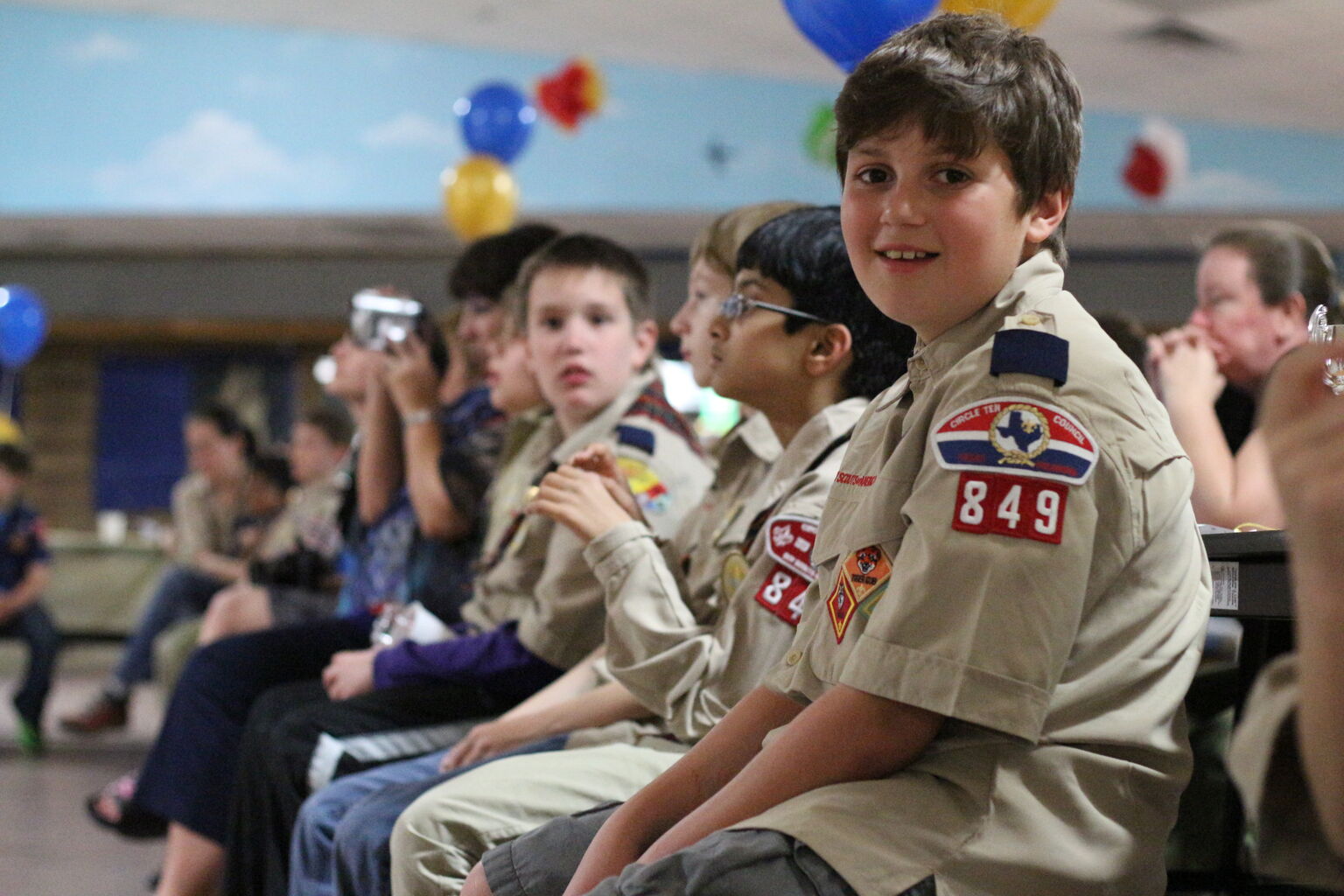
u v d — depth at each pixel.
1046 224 1.13
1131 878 1.03
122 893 3.09
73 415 11.84
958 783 1.02
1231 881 1.49
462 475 2.55
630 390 2.18
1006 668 0.98
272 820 2.08
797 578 1.49
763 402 1.67
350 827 1.69
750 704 1.21
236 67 8.73
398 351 2.63
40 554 5.31
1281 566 1.21
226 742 2.51
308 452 4.63
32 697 5.24
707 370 1.83
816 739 1.03
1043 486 0.99
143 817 2.76
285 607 3.46
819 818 1.00
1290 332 2.08
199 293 10.84
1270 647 1.47
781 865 0.99
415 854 1.50
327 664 2.62
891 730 1.01
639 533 1.63
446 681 2.13
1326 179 8.08
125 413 11.88
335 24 8.48
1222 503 1.85
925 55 1.09
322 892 1.82
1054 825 1.01
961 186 1.09
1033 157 1.09
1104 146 8.15
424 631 2.30
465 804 1.51
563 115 6.90
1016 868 0.99
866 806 1.00
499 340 2.49
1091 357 1.04
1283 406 0.85
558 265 2.17
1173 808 1.07
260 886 2.14
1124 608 1.03
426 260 10.70
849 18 2.23
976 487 1.00
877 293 1.13
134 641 5.46
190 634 4.41
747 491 1.77
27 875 3.26
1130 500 1.01
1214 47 6.50
